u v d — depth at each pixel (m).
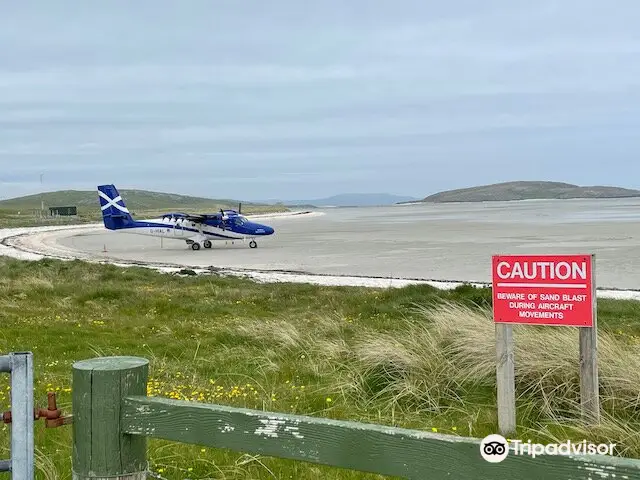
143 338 10.82
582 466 1.96
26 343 10.01
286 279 26.33
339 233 72.81
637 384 5.89
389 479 4.27
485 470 2.12
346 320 12.80
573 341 6.71
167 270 30.38
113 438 2.71
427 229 77.00
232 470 4.39
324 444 2.39
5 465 2.82
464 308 10.59
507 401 5.38
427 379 6.65
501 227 76.56
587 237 53.62
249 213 186.50
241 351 9.17
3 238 65.88
